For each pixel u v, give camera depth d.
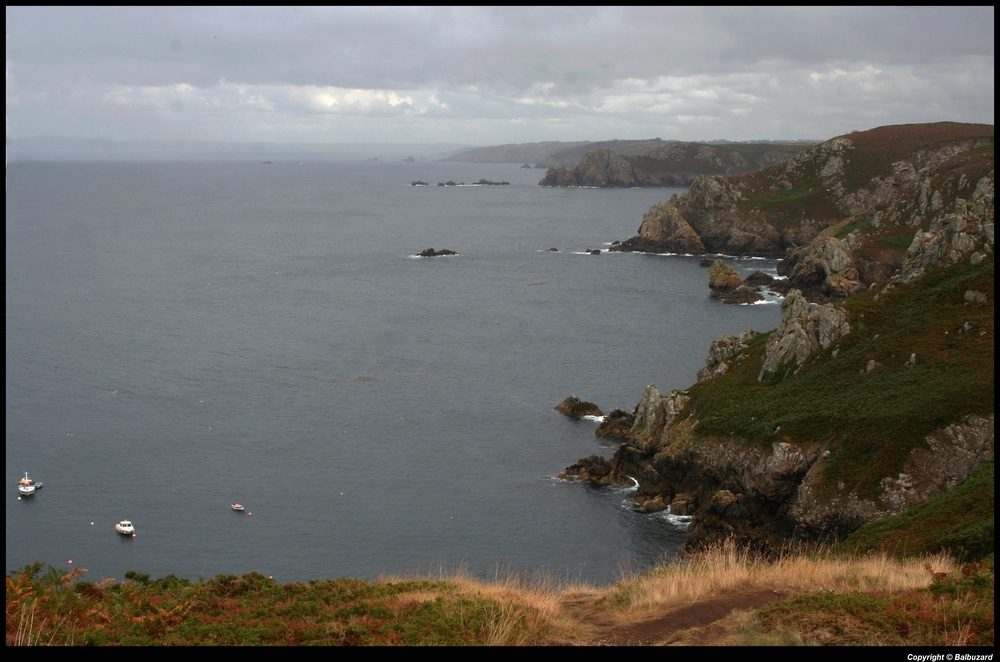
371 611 18.05
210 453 73.06
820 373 63.53
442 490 66.56
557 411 84.50
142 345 108.50
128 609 17.45
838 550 38.31
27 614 16.09
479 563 54.81
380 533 59.31
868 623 16.16
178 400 86.62
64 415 81.75
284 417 82.19
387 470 70.25
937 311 64.38
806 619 16.48
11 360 100.19
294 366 99.56
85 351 104.94
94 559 55.34
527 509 63.41
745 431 60.62
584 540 58.47
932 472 50.16
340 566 54.62
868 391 58.06
